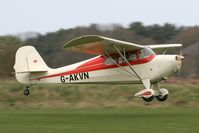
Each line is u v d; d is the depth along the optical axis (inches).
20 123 2140.7
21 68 2637.8
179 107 3031.5
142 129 1894.7
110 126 2004.2
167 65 2373.3
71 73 2551.7
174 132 1798.7
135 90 3503.9
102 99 3425.2
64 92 3582.7
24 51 2635.3
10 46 5211.6
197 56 6304.1
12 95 3572.8
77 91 3590.1
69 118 2357.3
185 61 6205.7
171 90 3425.2
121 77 2442.2
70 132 1813.5
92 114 2571.4
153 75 2389.3
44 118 2357.3
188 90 3388.3
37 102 3459.6
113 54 2436.0
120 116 2438.5
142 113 2600.9
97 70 2491.4
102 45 2306.8
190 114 2506.2
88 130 1868.8
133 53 2411.4
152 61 2393.0
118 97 3427.7
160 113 2581.2
